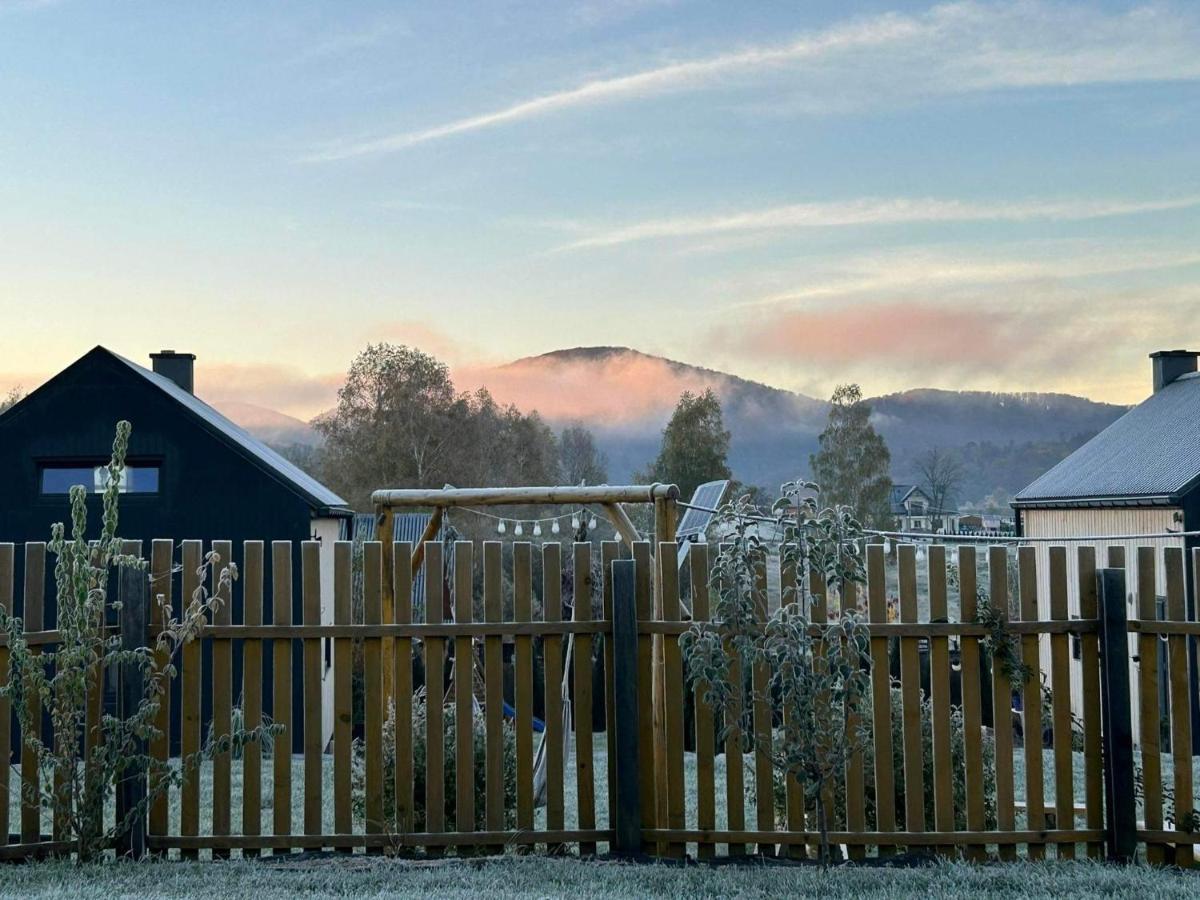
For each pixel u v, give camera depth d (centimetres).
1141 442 2612
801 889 525
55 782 595
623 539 873
